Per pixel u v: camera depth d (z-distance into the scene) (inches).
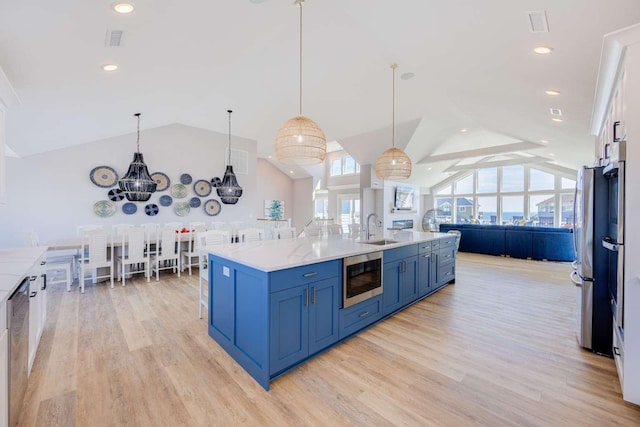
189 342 104.0
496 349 99.3
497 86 134.3
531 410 69.6
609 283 94.3
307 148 115.2
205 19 95.7
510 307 140.5
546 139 219.8
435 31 99.9
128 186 201.9
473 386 78.9
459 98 178.5
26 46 80.9
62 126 161.5
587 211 96.6
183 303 144.6
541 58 95.3
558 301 149.8
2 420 53.2
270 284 78.7
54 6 68.1
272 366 79.4
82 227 203.0
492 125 228.5
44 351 96.1
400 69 155.9
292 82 169.8
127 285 177.5
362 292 109.7
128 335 109.0
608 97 95.6
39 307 98.7
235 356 91.9
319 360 91.9
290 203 514.6
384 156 166.2
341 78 168.2
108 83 122.7
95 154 219.8
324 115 233.3
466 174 429.4
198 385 79.4
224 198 243.4
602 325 95.7
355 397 74.5
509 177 393.4
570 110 134.1
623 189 71.0
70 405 70.7
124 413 68.3
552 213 360.5
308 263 88.1
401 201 389.7
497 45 95.9
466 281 190.2
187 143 259.8
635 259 67.2
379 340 105.4
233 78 155.6
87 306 139.6
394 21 102.0
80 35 83.2
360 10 100.9
